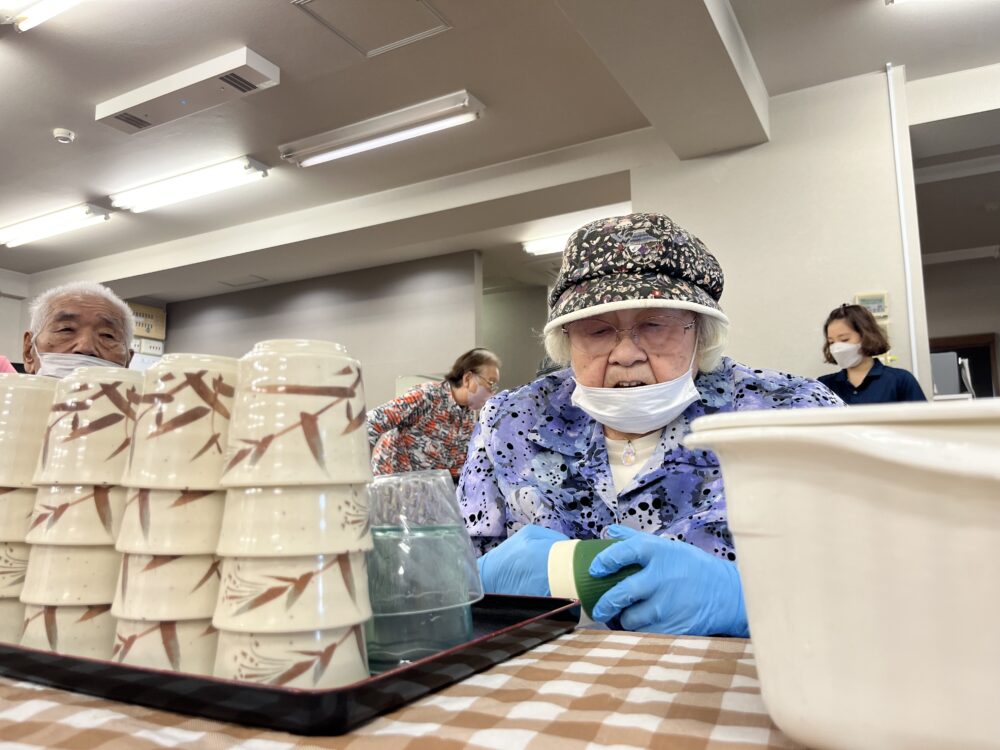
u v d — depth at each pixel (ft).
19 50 9.84
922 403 0.84
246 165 13.30
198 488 1.50
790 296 10.48
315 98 11.25
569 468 3.41
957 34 9.36
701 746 1.05
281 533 1.32
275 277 20.76
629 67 8.64
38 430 1.90
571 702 1.28
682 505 3.07
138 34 9.50
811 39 9.46
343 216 15.60
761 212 10.83
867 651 0.90
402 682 1.28
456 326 18.92
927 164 13.10
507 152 13.24
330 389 1.42
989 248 18.88
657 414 3.10
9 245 18.34
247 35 9.54
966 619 0.83
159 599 1.45
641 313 3.07
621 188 13.12
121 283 20.26
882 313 9.91
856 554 0.91
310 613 1.30
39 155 13.19
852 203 10.28
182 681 1.25
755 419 0.99
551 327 3.24
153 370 1.58
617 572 2.21
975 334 19.81
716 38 8.05
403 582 1.63
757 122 10.16
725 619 2.13
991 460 0.78
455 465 10.68
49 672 1.47
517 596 2.15
